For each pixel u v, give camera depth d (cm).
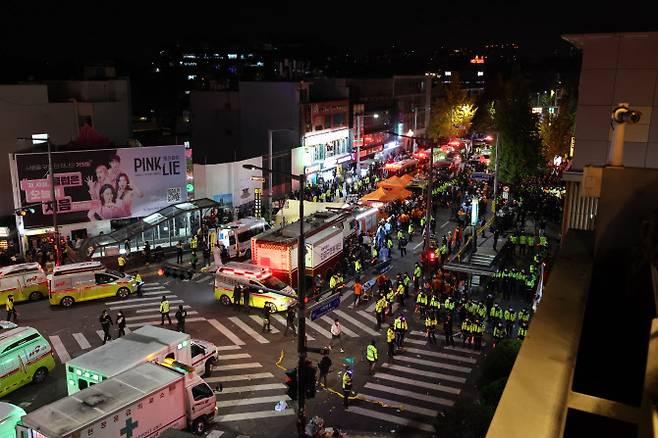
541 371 391
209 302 3195
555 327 460
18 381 2177
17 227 3900
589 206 2042
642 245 590
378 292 3161
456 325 2909
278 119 5881
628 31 2070
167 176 4381
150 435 1716
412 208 4844
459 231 4119
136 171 4256
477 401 1983
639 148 2133
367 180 6016
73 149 4156
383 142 7794
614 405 406
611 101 2133
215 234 3853
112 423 1581
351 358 2519
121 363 1908
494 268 3234
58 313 2994
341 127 6594
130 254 3831
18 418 1738
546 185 5950
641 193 657
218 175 4781
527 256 4009
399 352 2616
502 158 5941
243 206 5006
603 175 672
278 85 5809
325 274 3512
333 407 2134
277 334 2786
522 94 5991
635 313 590
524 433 323
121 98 5353
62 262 3638
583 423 424
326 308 1819
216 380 2331
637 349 557
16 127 4434
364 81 8044
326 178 6284
